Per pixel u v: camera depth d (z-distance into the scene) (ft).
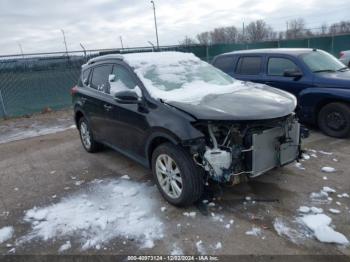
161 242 9.90
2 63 34.71
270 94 13.07
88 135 18.78
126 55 15.46
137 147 13.50
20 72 35.91
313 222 10.28
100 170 16.16
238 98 12.18
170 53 16.48
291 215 10.87
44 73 37.58
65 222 11.31
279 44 67.77
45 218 11.71
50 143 22.40
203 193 12.29
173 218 11.11
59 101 38.86
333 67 21.12
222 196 12.29
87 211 11.97
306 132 13.32
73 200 12.98
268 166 11.46
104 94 15.75
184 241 9.87
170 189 12.01
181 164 10.93
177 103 11.50
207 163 10.57
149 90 12.73
